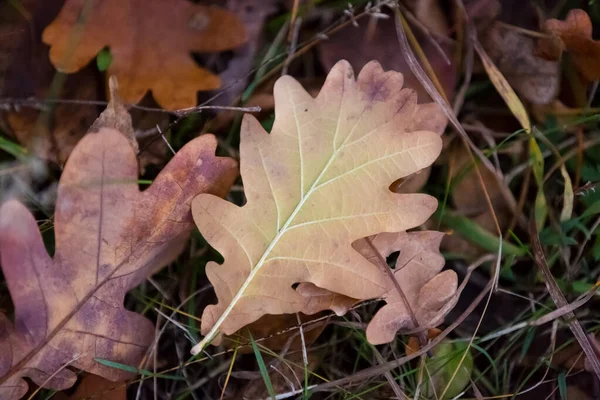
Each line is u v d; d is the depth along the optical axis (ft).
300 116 1.28
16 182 1.35
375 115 1.29
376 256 1.31
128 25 1.35
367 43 1.40
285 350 1.34
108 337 1.28
